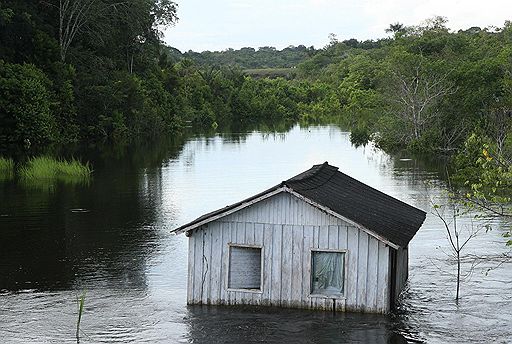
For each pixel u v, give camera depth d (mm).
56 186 40062
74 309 18344
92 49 78938
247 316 17219
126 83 77812
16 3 67875
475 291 20094
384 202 20391
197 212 32438
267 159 55844
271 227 17422
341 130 94500
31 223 29703
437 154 59594
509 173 15234
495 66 59781
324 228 17172
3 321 17391
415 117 63812
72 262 23359
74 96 71312
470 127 57906
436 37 93312
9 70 61969
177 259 23844
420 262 23531
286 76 190625
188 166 50938
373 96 101750
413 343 15742
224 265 17734
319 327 16484
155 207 33688
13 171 46031
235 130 96125
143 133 81812
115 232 28062
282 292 17469
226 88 123875
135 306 18516
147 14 86250
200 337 16125
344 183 20984
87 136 73312
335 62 178625
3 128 61219
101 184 41188
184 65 126625
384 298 16938
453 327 16891
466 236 27297
